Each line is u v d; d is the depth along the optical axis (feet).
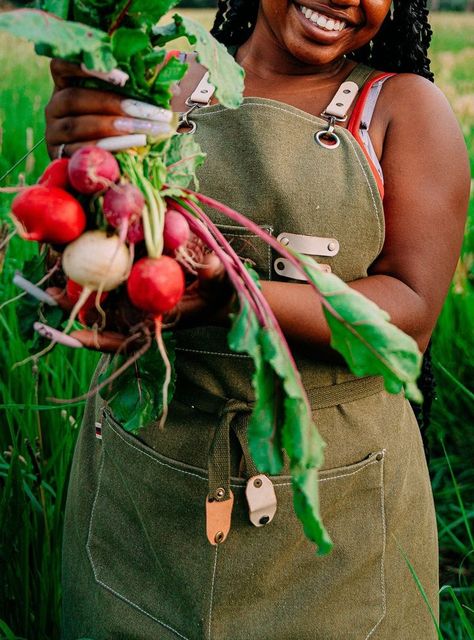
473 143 14.40
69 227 3.11
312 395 4.23
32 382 6.12
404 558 4.52
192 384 4.30
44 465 5.94
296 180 4.09
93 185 3.07
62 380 6.59
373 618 4.41
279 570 4.32
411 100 4.27
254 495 4.17
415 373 3.24
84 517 4.76
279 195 4.08
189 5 46.98
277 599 4.34
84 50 3.00
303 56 4.26
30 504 5.86
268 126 4.14
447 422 8.92
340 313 3.26
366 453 4.35
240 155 4.16
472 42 33.50
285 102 4.46
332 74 4.52
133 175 3.18
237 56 4.91
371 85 4.37
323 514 4.27
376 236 4.13
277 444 3.25
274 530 4.26
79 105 3.26
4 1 20.65
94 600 4.63
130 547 4.53
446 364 9.04
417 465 4.75
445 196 4.15
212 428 4.29
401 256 4.17
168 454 4.35
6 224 3.47
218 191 4.16
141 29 3.19
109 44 3.07
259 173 4.10
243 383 4.23
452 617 6.88
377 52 5.17
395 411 4.55
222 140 4.20
